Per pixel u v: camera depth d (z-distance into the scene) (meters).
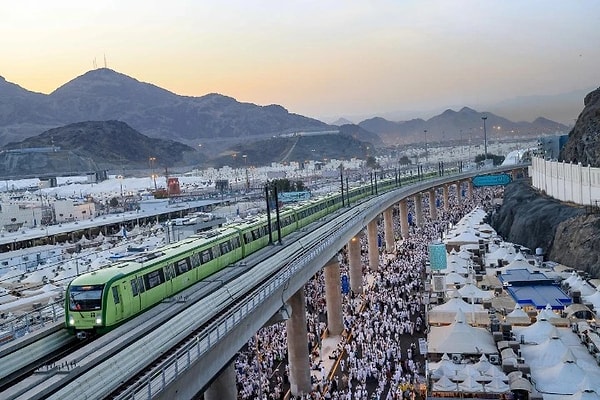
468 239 98.44
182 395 30.02
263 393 53.66
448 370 43.75
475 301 61.59
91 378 26.66
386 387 53.47
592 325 51.78
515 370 42.75
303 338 55.84
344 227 76.31
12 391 26.77
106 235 128.38
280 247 66.56
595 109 143.00
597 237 90.56
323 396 52.72
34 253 97.38
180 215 144.38
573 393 39.62
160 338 32.72
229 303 41.59
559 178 131.38
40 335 34.66
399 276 96.69
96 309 35.91
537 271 73.44
